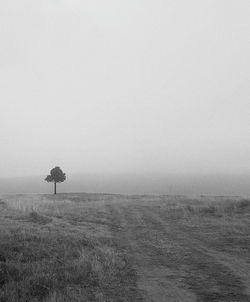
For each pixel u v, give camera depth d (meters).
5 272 12.95
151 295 11.37
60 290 11.52
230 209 33.22
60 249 16.94
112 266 14.33
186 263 15.29
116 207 40.31
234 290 11.68
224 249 17.77
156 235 22.33
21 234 19.86
